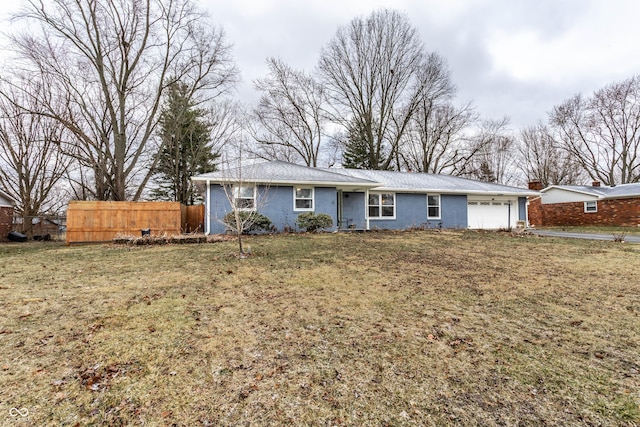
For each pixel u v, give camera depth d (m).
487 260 7.15
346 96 26.27
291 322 3.47
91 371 2.44
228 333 3.16
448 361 2.66
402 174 18.94
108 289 4.69
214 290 4.67
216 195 12.39
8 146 15.92
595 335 3.19
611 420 1.95
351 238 11.09
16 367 2.48
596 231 15.36
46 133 16.84
